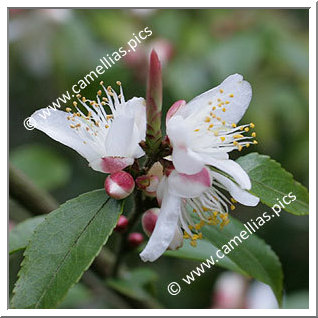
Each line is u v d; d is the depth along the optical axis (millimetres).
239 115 228
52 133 221
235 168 215
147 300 280
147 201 231
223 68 395
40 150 412
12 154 410
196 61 407
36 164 406
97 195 223
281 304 257
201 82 398
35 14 391
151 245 207
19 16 394
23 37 394
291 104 413
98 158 219
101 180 445
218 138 224
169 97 395
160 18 427
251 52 402
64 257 213
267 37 416
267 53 416
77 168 452
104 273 271
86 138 223
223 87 228
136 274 287
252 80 409
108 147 215
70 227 218
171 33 419
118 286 267
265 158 243
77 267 211
